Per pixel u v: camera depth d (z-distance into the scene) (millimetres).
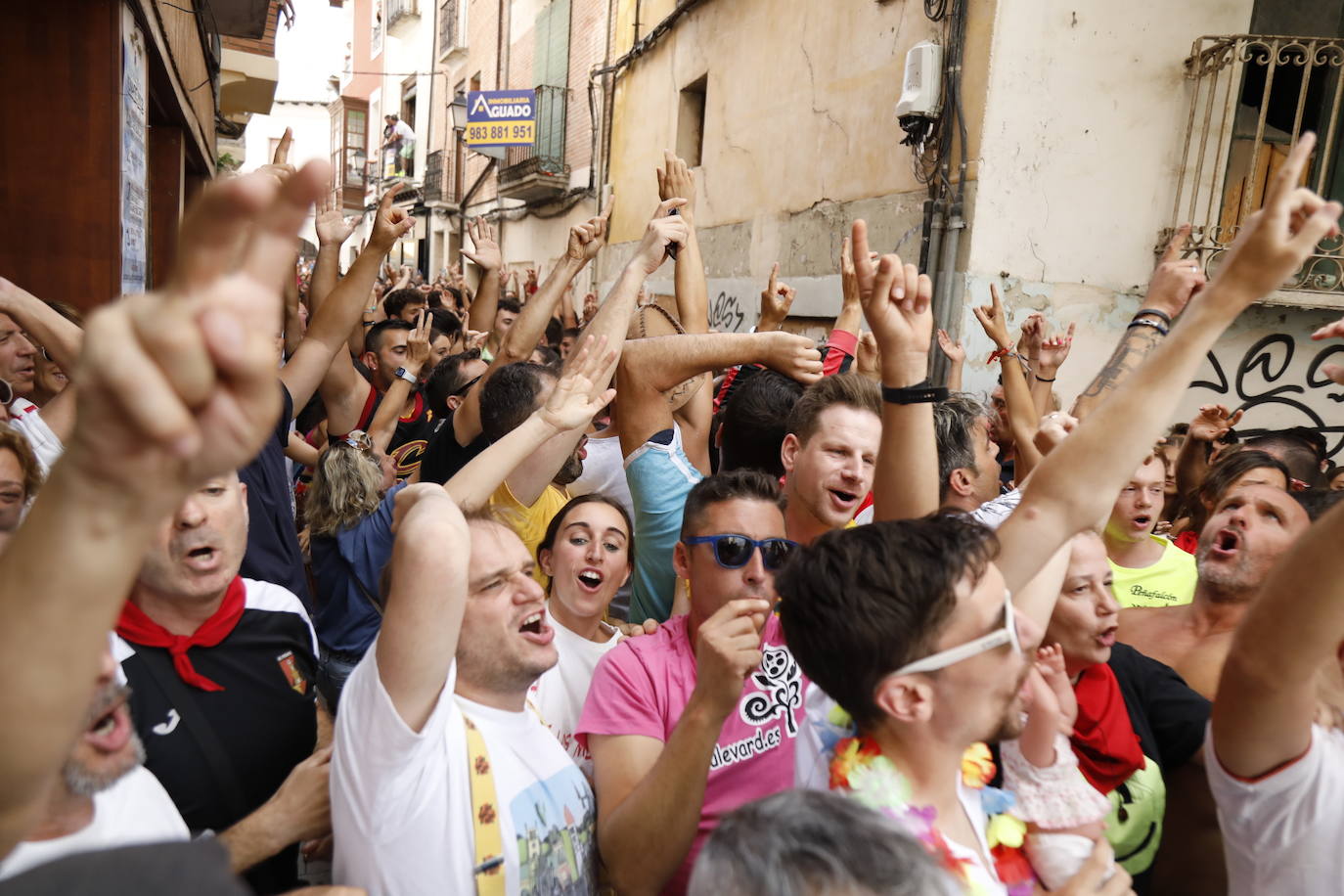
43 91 4125
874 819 973
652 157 11539
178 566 1661
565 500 2994
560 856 1527
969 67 6062
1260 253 1285
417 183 22266
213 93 10188
